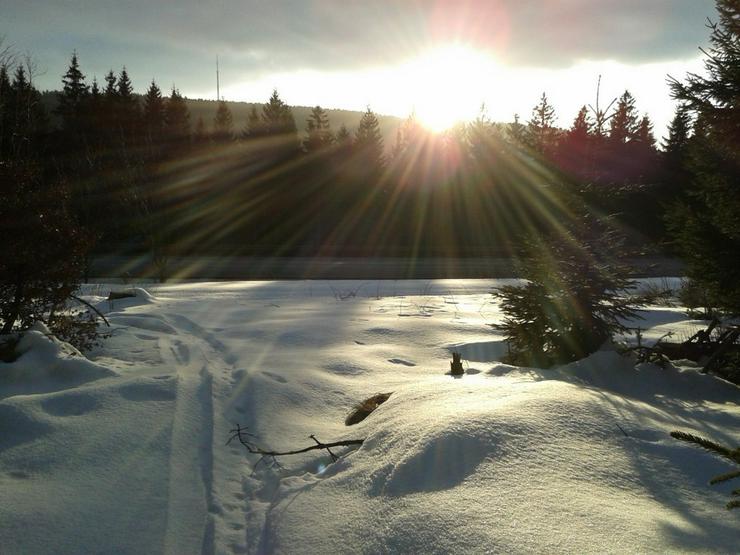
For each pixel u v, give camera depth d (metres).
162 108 58.12
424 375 7.37
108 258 32.78
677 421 4.86
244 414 5.80
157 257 23.47
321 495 4.03
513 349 8.47
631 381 6.64
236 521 3.93
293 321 10.55
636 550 2.87
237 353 8.00
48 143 31.92
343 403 6.33
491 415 4.47
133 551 3.49
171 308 12.07
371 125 46.00
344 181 40.56
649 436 4.30
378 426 5.02
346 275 26.41
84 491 4.12
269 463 4.79
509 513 3.27
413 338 9.55
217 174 38.91
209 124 85.38
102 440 4.85
